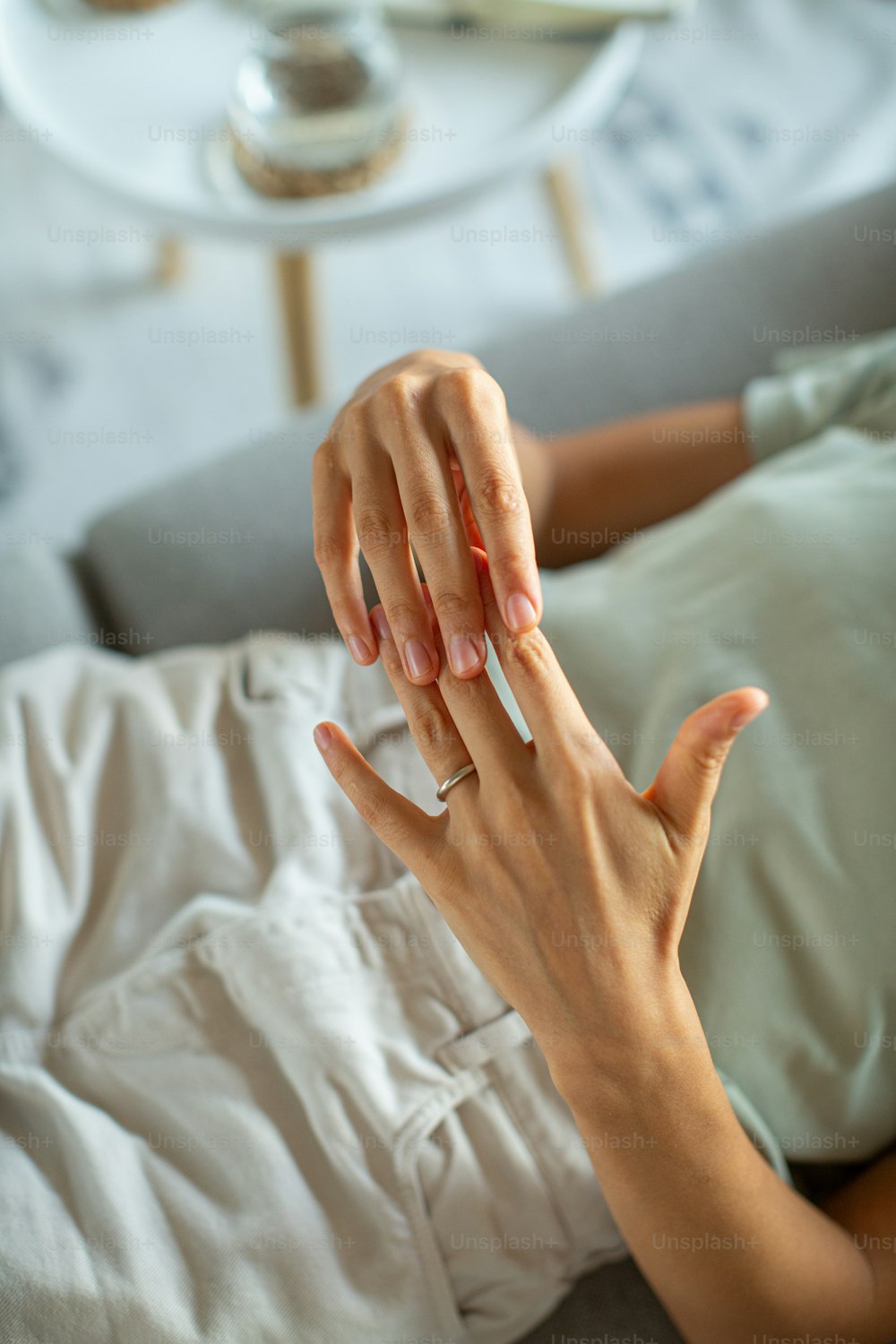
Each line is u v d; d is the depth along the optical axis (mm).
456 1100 730
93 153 1220
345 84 1148
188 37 1312
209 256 1718
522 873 645
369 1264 714
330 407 1025
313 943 746
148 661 873
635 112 1829
